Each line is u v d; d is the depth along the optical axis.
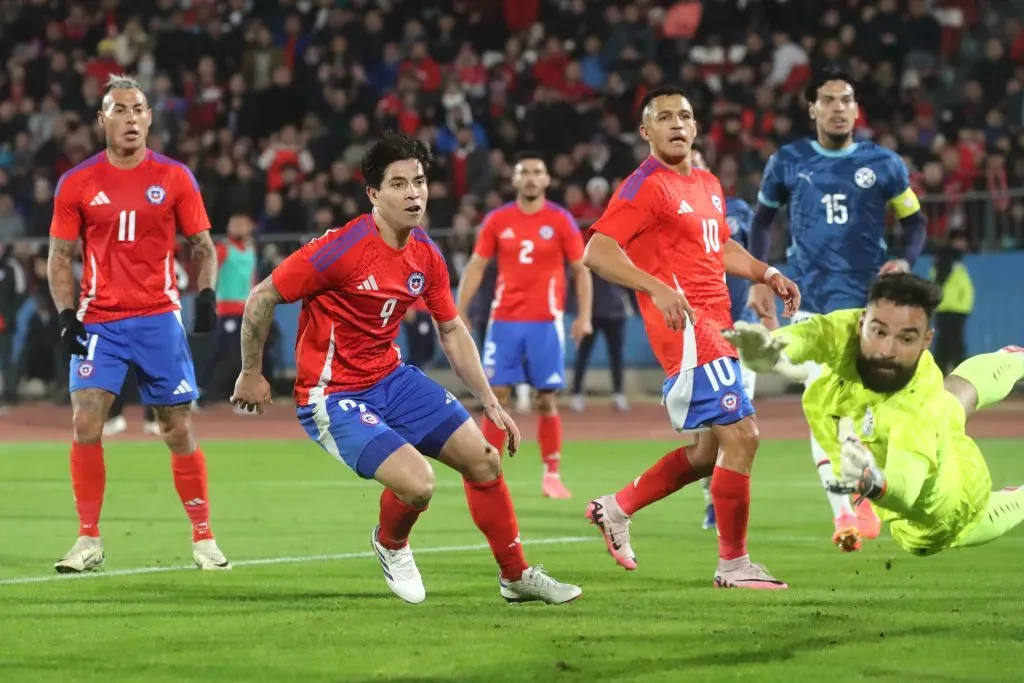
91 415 23.55
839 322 17.97
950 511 18.17
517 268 35.94
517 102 76.62
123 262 23.88
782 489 35.59
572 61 79.44
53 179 73.31
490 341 36.31
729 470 21.11
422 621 18.31
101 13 83.81
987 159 64.81
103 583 21.89
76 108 78.50
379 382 19.52
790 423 56.41
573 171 68.56
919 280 17.44
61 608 19.56
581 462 43.88
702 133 71.75
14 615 19.02
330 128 74.38
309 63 77.44
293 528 29.11
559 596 19.47
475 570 23.03
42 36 83.50
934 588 20.75
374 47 79.00
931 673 14.99
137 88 23.95
